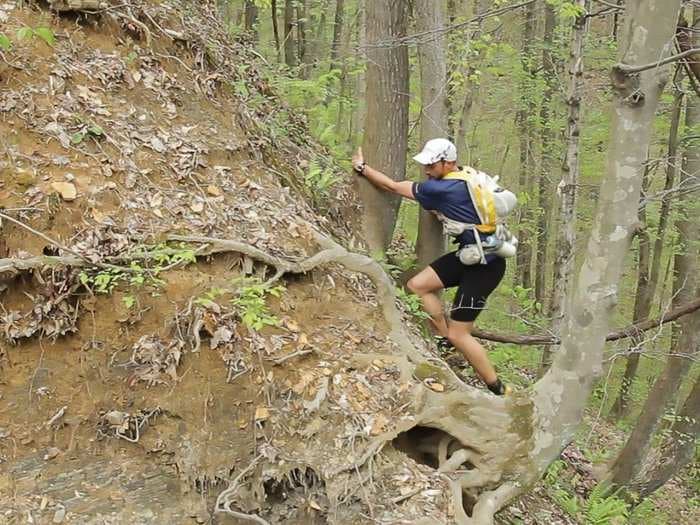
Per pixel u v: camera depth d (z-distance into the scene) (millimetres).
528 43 13117
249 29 13383
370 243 6609
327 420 4328
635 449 9859
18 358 4266
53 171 4617
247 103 6520
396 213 6793
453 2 9203
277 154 6355
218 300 4531
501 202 5078
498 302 11031
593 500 7836
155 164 5059
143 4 5938
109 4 5621
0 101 4656
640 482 10000
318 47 15070
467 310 5305
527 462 4676
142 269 4395
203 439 4316
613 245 4285
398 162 6531
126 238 4582
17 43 4930
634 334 7832
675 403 12219
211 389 4367
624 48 3885
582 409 4738
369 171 5469
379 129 6441
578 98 8594
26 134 4668
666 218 11812
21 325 4270
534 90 12977
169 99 5562
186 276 4590
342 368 4586
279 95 7953
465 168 5203
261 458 4242
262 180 5680
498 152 16922
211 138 5570
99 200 4656
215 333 4402
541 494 6902
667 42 3783
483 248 5094
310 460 4211
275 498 4277
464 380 7281
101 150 4863
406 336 5199
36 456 4156
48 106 4832
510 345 9711
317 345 4691
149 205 4824
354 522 4070
